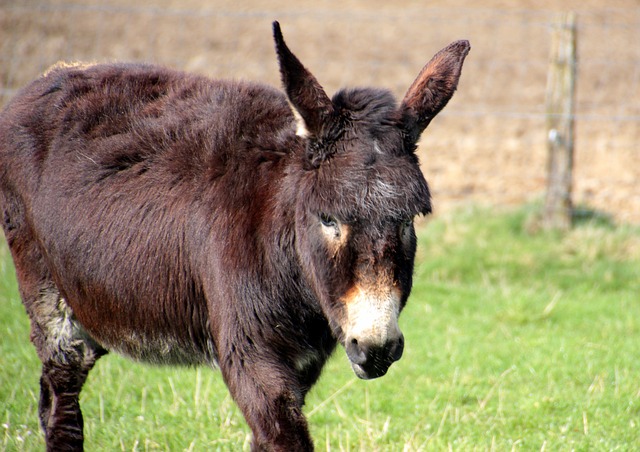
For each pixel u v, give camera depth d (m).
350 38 58.91
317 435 19.11
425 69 14.41
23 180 16.55
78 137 16.19
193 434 18.77
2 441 18.03
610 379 22.05
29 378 21.09
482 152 42.38
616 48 56.91
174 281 15.12
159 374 21.91
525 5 65.38
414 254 14.03
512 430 19.39
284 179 14.23
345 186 12.69
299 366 14.73
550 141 32.84
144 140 15.67
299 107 13.14
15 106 17.28
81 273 15.88
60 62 19.00
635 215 35.59
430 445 18.28
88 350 17.31
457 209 35.25
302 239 13.59
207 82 16.25
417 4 66.56
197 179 14.99
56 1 61.66
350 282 12.81
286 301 14.31
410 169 13.03
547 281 29.75
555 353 23.59
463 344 24.36
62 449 16.77
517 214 34.09
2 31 53.69
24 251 16.94
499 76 52.22
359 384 21.86
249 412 14.04
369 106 13.40
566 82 32.66
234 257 14.18
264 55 54.44
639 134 44.69
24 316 24.98
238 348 14.15
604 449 18.16
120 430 18.70
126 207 15.47
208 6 65.00
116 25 58.25
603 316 26.50
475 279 30.02
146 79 16.64
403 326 25.62
